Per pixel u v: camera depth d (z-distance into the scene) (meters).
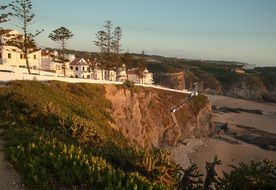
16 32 77.94
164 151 20.77
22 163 17.98
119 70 122.50
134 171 19.06
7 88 38.28
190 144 85.06
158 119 81.44
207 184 21.31
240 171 19.27
